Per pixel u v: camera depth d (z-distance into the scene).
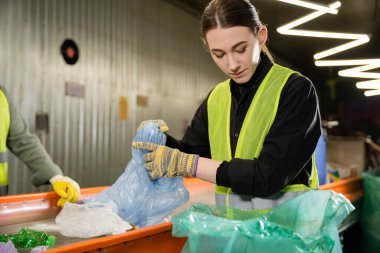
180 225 0.88
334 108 11.89
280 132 1.01
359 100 11.48
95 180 4.78
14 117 2.01
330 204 0.96
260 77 1.12
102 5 4.91
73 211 1.24
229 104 1.19
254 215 1.01
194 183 2.34
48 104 4.17
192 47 6.84
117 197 1.26
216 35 1.00
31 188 3.94
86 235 1.15
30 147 1.95
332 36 2.96
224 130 1.18
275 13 6.38
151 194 1.25
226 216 1.01
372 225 2.94
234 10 0.98
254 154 1.09
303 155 1.01
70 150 4.43
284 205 0.98
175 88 6.39
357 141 4.57
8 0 3.78
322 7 2.66
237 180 0.99
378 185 2.83
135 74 5.49
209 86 7.39
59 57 4.30
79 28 4.57
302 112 1.01
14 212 1.47
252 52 1.04
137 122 5.52
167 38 6.18
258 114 1.09
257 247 0.86
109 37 5.03
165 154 1.08
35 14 4.04
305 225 0.95
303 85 1.04
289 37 7.90
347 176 3.99
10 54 3.81
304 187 1.11
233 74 1.08
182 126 6.58
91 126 4.73
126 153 5.29
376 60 3.45
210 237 0.86
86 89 4.66
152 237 1.09
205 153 1.39
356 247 3.32
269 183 0.98
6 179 1.96
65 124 4.37
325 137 3.07
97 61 4.83
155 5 5.88
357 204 3.00
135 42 5.49
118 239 0.98
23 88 3.92
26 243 1.06
